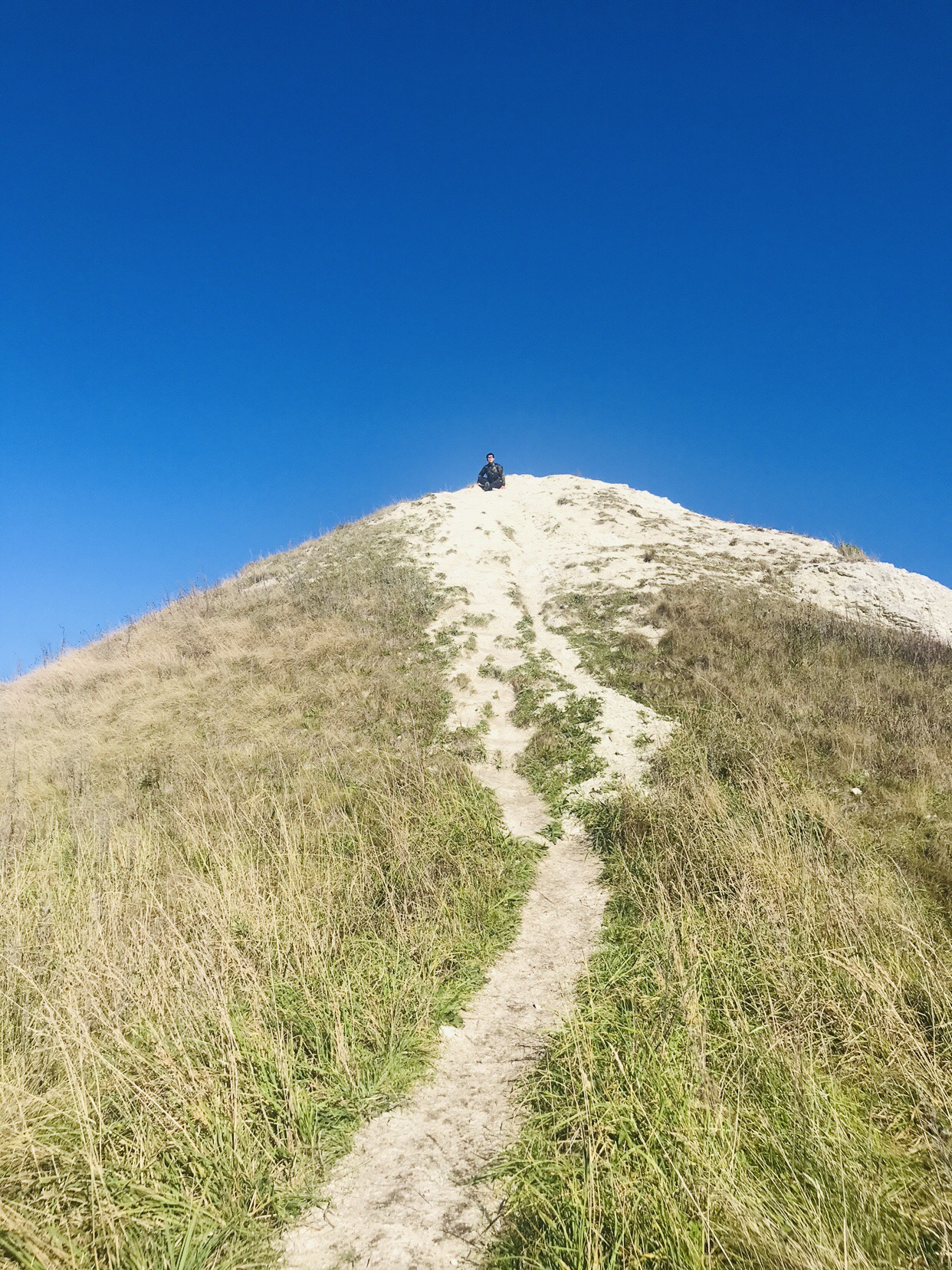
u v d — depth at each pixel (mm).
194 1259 3346
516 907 7180
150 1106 4098
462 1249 3426
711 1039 4551
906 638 15008
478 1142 4105
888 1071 4230
